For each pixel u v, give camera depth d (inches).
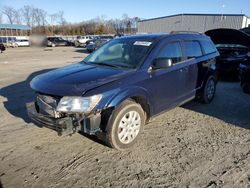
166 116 199.8
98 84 132.1
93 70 154.9
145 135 164.1
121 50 175.6
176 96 183.9
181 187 112.3
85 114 128.0
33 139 157.5
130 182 116.2
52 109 132.1
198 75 208.5
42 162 132.3
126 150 144.9
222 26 1493.6
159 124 183.2
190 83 199.0
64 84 133.8
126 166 128.9
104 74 145.9
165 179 118.0
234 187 111.8
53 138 159.0
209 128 177.0
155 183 115.3
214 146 149.4
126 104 140.8
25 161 133.1
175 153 141.4
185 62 189.2
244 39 333.1
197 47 211.6
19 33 2228.1
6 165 129.3
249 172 122.9
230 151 143.3
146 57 158.2
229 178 118.2
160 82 163.0
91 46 919.7
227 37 347.6
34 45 1234.0
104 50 187.9
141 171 124.6
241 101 244.1
